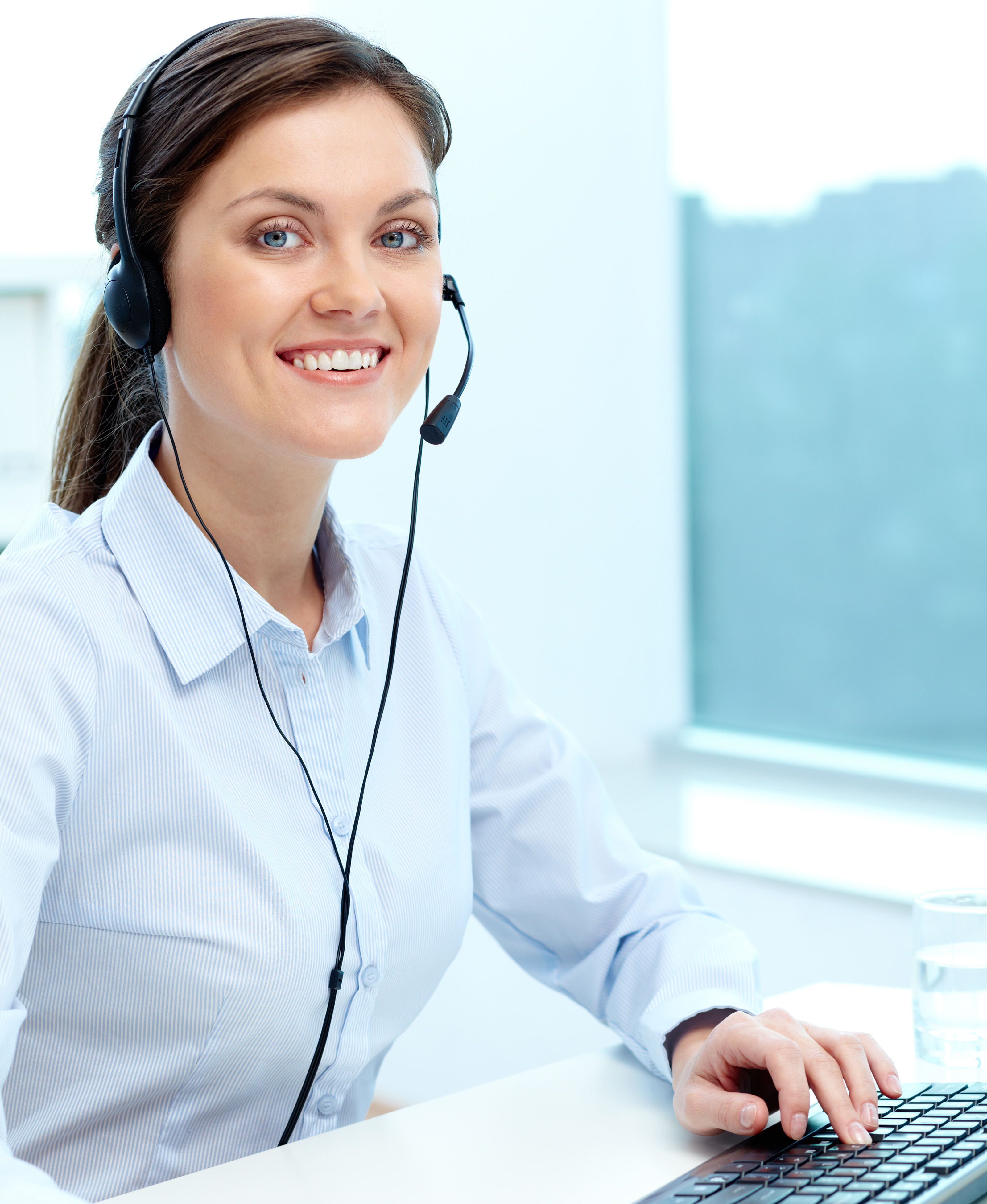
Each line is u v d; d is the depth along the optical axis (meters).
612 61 4.29
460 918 1.54
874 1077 1.26
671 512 4.51
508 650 4.24
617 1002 1.55
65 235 3.45
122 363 1.57
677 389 4.49
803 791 4.09
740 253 4.27
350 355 1.36
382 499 4.11
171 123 1.32
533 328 4.21
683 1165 1.18
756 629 4.37
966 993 1.40
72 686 1.28
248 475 1.42
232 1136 1.37
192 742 1.35
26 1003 1.33
